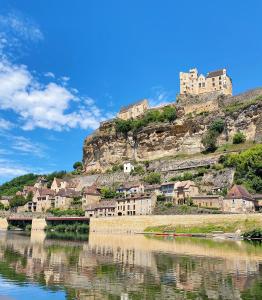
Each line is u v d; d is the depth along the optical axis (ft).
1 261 188.14
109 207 534.78
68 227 497.05
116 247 261.65
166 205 474.49
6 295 116.37
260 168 477.77
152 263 180.24
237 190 431.43
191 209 439.22
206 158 571.28
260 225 338.75
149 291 121.70
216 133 607.37
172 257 201.67
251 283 132.77
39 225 531.50
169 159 631.56
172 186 508.94
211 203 446.19
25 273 153.17
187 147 635.66
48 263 182.19
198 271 156.56
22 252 231.71
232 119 598.34
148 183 586.45
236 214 357.20
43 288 125.59
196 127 636.07
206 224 372.99
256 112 572.92
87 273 153.69
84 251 236.84
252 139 566.77
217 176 514.27
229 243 283.18
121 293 118.73
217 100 654.94
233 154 526.57
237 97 640.17
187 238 338.75
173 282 134.72
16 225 591.78
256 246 258.57
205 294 117.19
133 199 508.12
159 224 408.26
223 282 134.62
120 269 163.02
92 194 608.60
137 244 283.79
